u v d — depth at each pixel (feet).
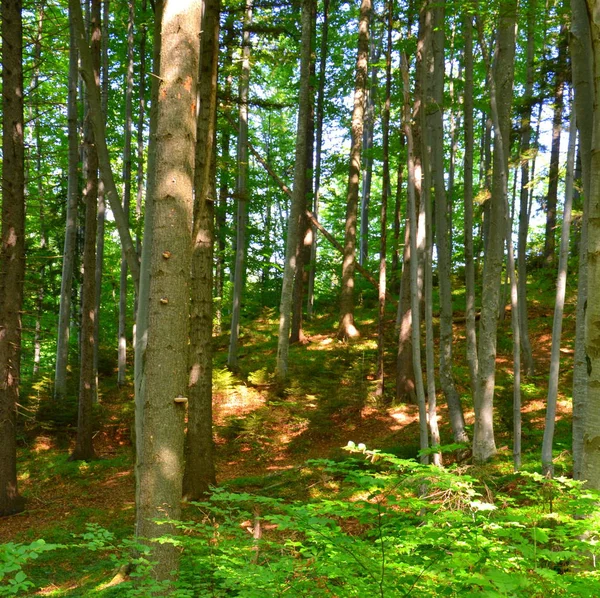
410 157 21.95
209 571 13.41
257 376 52.54
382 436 39.99
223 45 38.96
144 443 13.56
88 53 16.80
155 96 17.08
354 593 8.19
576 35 17.31
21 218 33.30
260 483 32.53
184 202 13.97
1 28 33.09
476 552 8.07
